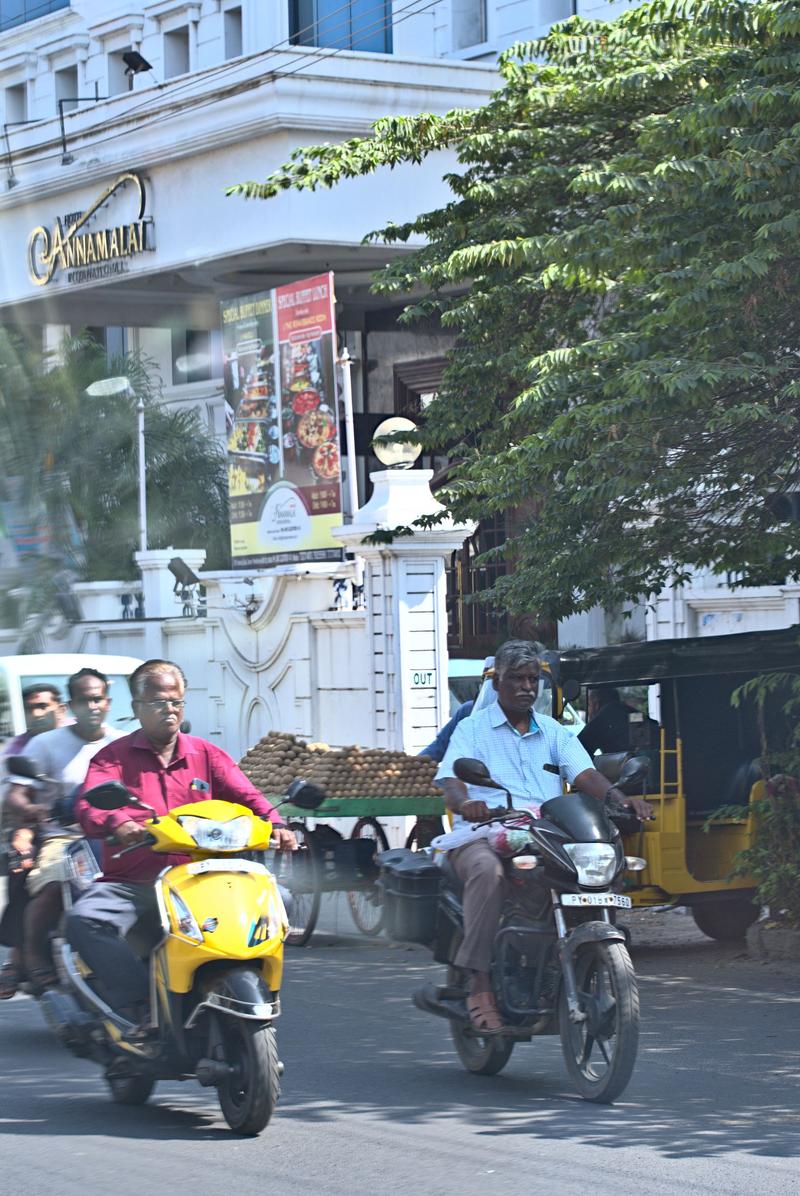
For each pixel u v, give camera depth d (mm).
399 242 42281
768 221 18203
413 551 29031
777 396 19281
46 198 48094
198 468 44812
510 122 25250
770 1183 11008
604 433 19453
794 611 27422
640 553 21922
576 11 45375
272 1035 12219
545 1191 10914
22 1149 12258
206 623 34938
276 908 12438
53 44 60500
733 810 20781
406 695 28984
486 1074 14461
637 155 21250
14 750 16141
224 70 43375
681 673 21266
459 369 24953
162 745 13211
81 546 39500
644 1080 14062
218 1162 11797
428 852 15461
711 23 19906
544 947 13336
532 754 14102
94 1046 13109
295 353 38875
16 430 18500
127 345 55156
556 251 20406
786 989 18641
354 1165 11633
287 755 24078
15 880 15445
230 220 43312
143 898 13000
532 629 29266
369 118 42344
